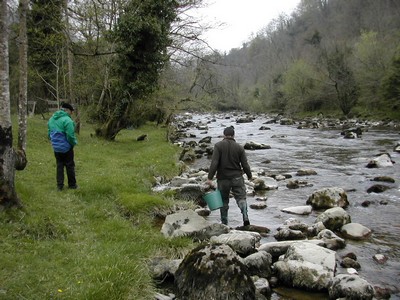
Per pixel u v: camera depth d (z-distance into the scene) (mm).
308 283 5289
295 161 17266
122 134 25344
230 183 8109
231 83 77562
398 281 5512
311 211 9375
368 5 81688
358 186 11984
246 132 33750
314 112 60188
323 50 60562
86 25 20672
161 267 5516
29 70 22953
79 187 9008
